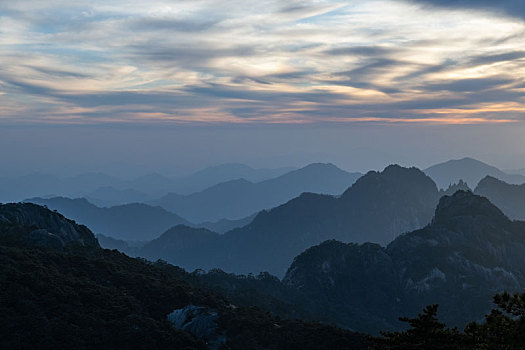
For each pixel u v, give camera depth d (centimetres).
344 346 10000
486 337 4825
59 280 10506
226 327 10238
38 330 8531
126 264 13825
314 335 10450
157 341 9150
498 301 4925
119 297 10600
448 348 4891
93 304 9962
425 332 5009
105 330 9062
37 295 9625
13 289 9500
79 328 8881
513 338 4550
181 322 10338
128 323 9406
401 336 5169
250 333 10075
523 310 4784
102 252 14250
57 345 8312
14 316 8700
